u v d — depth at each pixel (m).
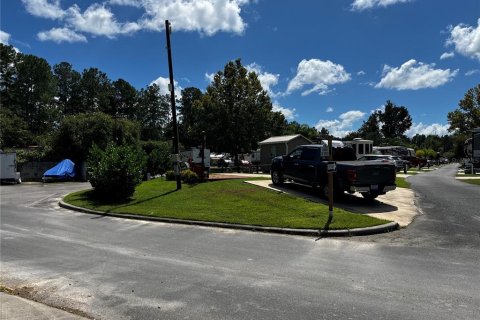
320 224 10.41
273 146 38.91
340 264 7.11
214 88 49.72
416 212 12.25
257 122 49.16
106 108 93.06
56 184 29.91
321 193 15.55
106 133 36.62
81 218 13.51
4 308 5.07
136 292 5.78
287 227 10.39
